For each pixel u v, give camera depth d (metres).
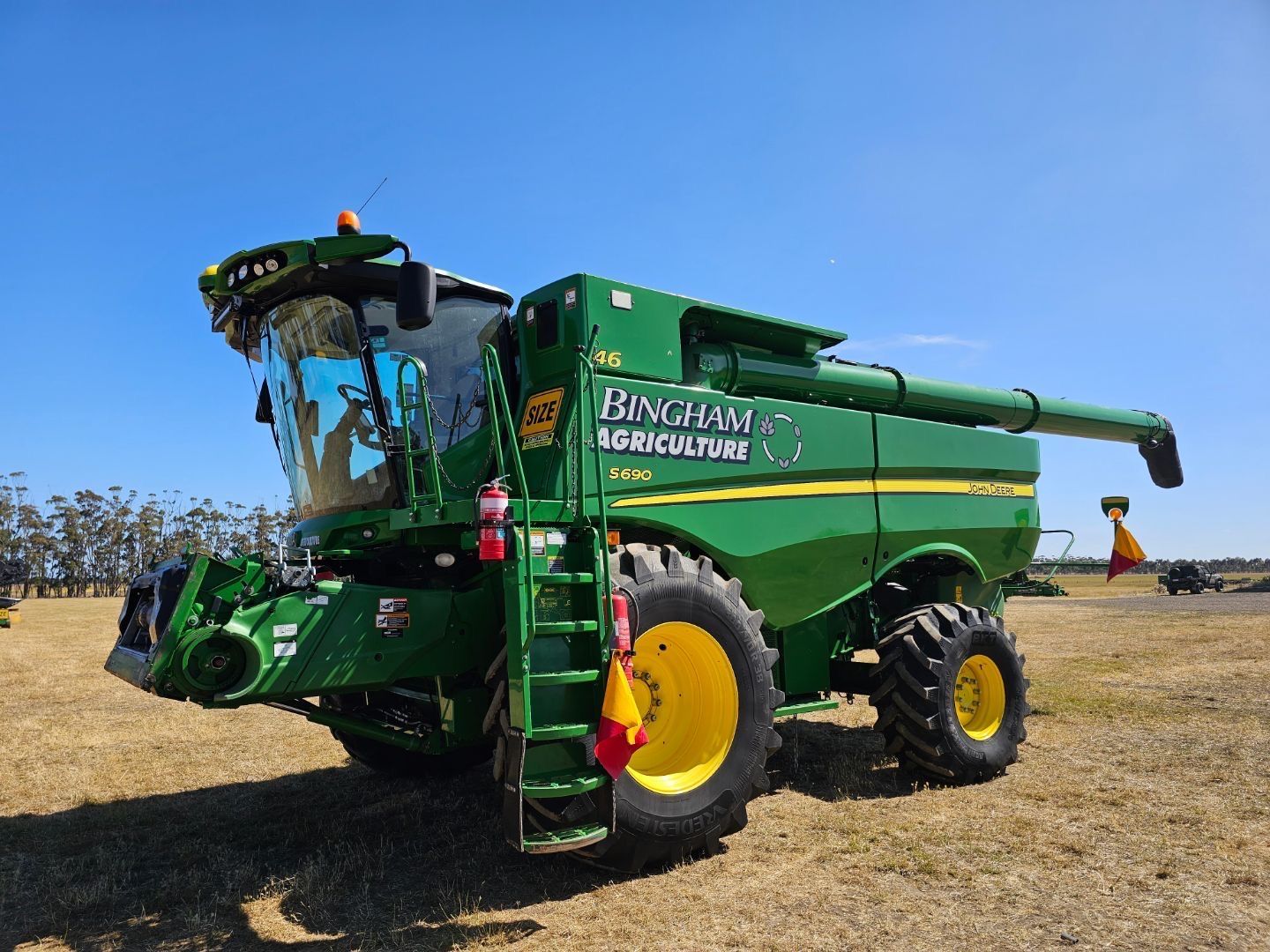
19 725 8.09
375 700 5.20
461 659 4.18
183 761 6.62
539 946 3.14
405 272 3.76
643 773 4.11
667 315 4.82
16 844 4.69
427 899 3.68
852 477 5.74
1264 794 4.90
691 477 4.75
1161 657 11.32
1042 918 3.30
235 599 3.63
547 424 4.35
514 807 3.42
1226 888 3.58
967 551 6.61
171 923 3.53
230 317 5.00
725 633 4.28
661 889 3.69
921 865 3.89
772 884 3.71
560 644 3.75
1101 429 8.63
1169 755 5.88
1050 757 5.97
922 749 5.34
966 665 5.77
